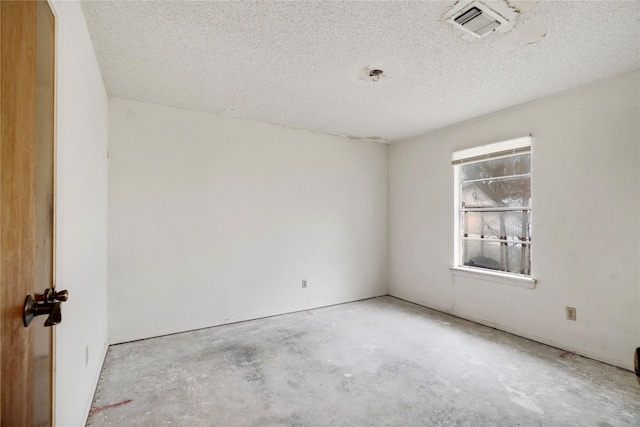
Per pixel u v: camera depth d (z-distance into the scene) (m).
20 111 0.77
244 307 3.48
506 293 3.12
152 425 1.72
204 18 1.75
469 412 1.84
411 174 4.24
